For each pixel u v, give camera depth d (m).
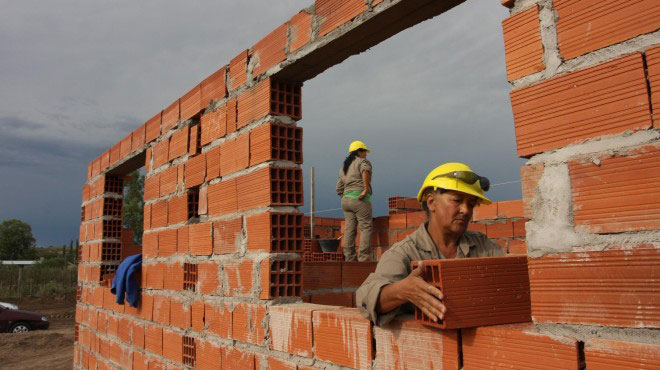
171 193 4.39
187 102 4.25
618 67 1.39
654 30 1.34
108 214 6.62
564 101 1.51
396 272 1.96
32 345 11.52
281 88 3.21
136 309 4.94
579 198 1.44
